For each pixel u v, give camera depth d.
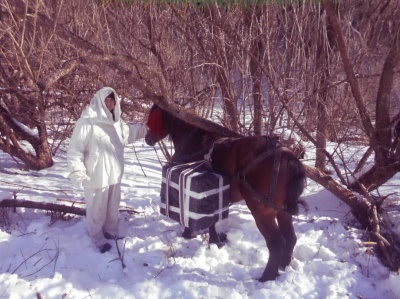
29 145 9.69
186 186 4.75
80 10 7.04
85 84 7.04
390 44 6.23
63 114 7.96
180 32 6.87
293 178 4.59
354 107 6.70
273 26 6.39
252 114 6.72
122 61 5.14
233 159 4.84
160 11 6.80
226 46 6.54
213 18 6.15
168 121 5.33
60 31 5.62
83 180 4.97
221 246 5.46
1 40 6.54
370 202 5.80
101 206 5.25
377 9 6.42
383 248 5.14
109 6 6.80
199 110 6.95
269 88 6.41
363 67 6.87
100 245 5.34
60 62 6.57
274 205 4.62
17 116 7.74
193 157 5.14
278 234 4.75
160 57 6.70
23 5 5.74
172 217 5.04
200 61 6.93
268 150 4.66
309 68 6.48
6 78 6.65
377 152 6.03
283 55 6.50
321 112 6.56
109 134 5.18
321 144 6.62
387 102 5.86
